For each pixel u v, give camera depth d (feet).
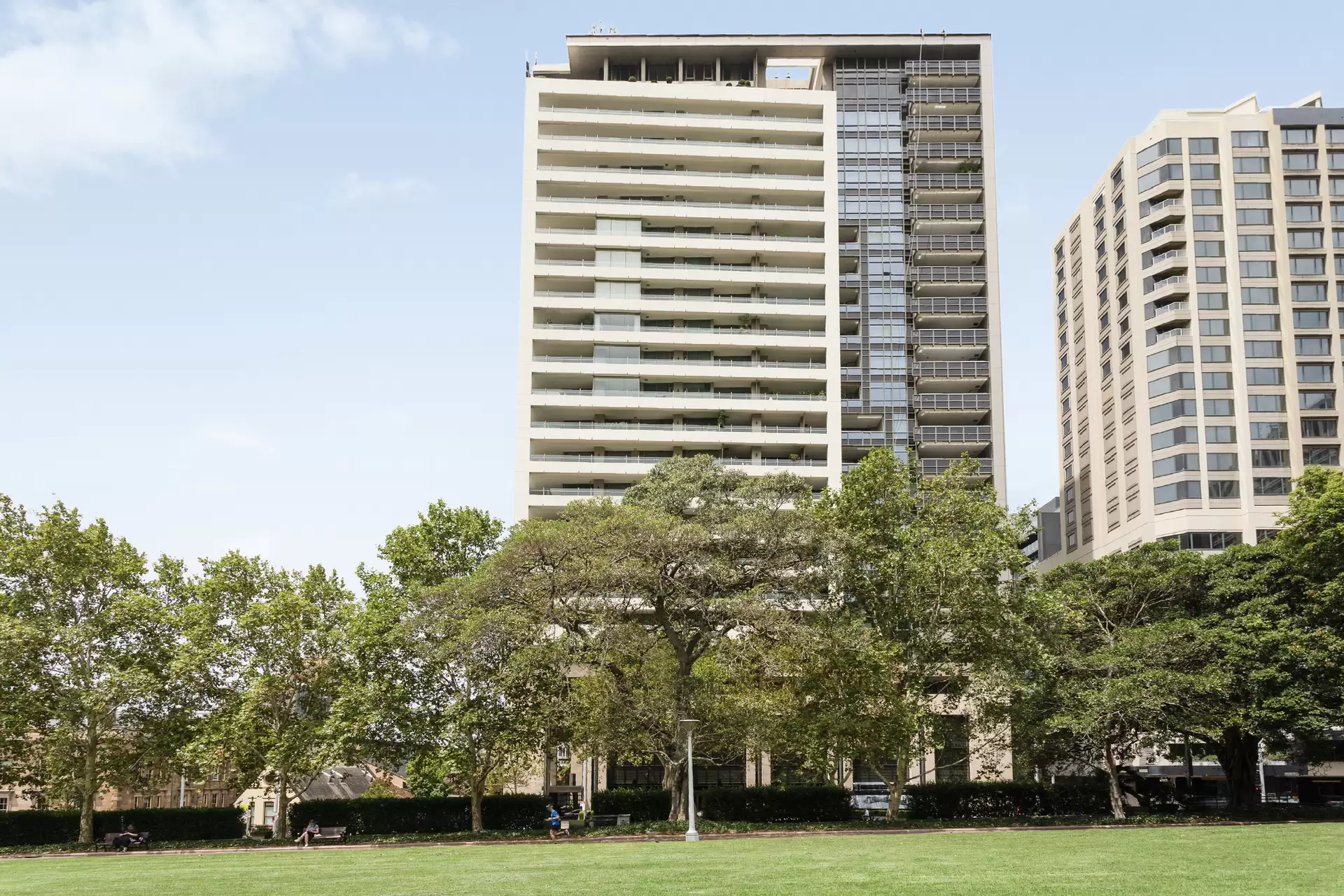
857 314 318.86
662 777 262.26
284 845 158.40
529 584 160.56
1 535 175.52
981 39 335.88
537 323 306.14
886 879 80.64
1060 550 400.47
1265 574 177.99
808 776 205.87
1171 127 337.31
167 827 179.42
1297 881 76.64
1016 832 143.74
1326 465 314.76
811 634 153.17
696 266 307.99
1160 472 321.73
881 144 330.75
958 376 314.96
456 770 167.53
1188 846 112.06
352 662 177.27
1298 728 166.61
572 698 158.61
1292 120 334.24
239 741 170.81
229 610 181.37
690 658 168.45
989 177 327.47
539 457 291.17
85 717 171.63
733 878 83.66
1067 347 399.03
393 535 183.52
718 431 293.02
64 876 106.52
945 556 164.04
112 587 180.24
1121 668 169.07
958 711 215.92
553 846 136.98
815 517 168.86
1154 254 334.44
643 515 156.25
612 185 309.22
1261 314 324.60
